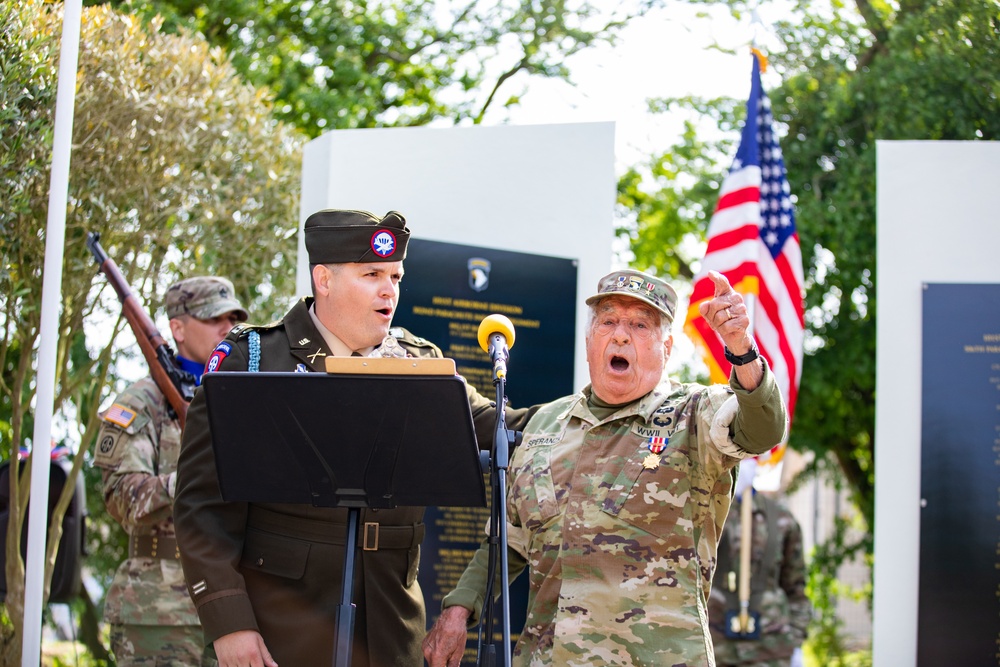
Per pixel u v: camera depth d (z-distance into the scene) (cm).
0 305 655
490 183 587
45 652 937
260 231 814
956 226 573
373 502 319
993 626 547
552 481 371
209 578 351
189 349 558
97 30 693
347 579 317
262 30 1284
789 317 672
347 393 305
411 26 1459
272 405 307
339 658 308
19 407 662
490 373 555
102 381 742
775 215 687
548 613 362
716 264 661
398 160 575
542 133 598
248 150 808
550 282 577
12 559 632
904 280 572
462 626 395
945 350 562
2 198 602
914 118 979
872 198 1062
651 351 370
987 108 934
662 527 353
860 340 1110
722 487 362
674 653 341
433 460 313
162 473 516
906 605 558
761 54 703
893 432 565
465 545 534
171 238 761
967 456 555
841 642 1381
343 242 382
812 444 1216
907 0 1012
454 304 552
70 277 723
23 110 586
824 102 1095
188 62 762
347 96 1283
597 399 383
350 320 384
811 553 1377
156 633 504
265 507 370
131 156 723
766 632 742
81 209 709
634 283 370
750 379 324
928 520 555
